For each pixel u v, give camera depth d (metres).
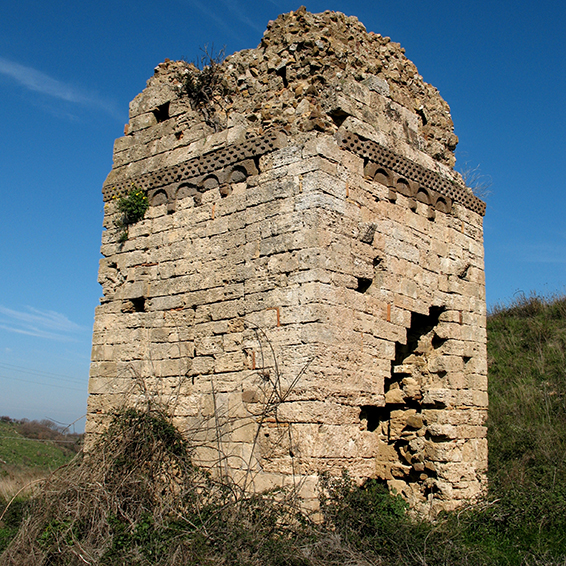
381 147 11.89
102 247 13.83
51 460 25.97
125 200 13.20
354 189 11.16
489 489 12.54
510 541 10.16
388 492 10.90
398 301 11.68
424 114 13.59
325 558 8.19
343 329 10.36
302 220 10.48
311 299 10.05
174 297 12.29
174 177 12.84
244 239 11.32
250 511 9.20
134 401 12.33
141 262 12.96
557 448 15.34
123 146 14.16
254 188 11.38
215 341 11.41
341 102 11.28
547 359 20.20
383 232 11.62
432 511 11.73
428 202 12.92
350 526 9.16
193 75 13.23
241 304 11.09
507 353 21.41
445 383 12.61
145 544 8.62
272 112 11.70
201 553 8.05
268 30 12.45
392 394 12.75
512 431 16.36
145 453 10.43
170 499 9.67
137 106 14.19
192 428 10.94
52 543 8.92
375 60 12.79
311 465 9.56
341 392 10.13
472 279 13.77
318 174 10.52
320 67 11.60
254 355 10.64
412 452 12.47
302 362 9.94
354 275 10.80
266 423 10.25
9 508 12.25
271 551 8.16
